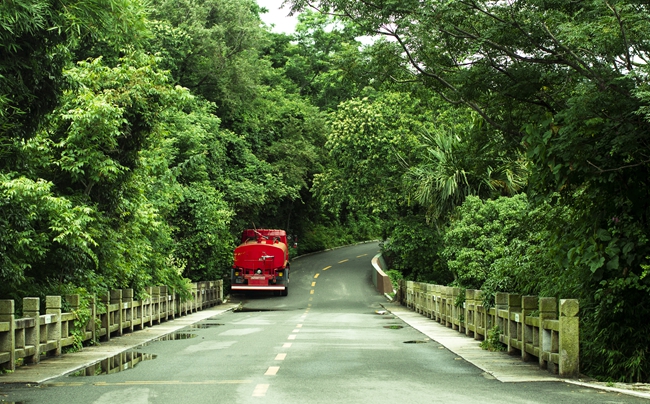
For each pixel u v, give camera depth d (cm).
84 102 1596
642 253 958
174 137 3231
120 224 1855
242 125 4691
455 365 1081
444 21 1183
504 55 1195
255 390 812
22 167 1405
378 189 3562
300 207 5881
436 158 2731
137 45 1353
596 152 949
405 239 3400
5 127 1107
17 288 1391
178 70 4181
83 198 1655
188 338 1598
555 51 1131
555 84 1206
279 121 5028
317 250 6556
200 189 3253
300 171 4688
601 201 1015
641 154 946
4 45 940
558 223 1100
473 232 1844
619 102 919
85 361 1161
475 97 1281
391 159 3391
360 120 3441
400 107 3466
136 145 1784
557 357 980
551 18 1125
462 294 1711
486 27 1184
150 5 3881
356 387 838
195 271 3338
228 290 4022
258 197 4072
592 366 1019
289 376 940
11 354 1031
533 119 1083
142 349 1354
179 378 928
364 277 4559
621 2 972
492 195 2533
